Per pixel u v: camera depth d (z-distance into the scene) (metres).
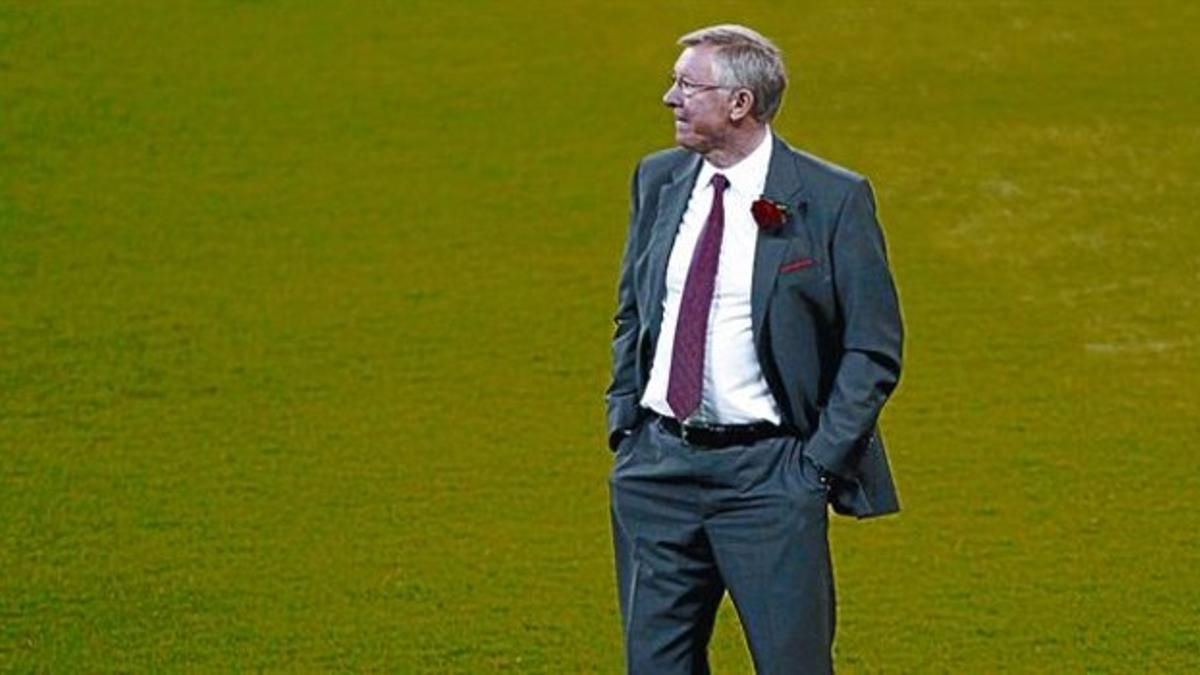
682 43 24.89
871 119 63.59
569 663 33.31
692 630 25.84
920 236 55.72
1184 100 64.56
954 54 68.38
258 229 56.72
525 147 62.31
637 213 26.02
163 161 61.47
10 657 33.56
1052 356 48.25
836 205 24.64
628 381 26.09
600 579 36.94
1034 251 54.75
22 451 43.38
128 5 72.88
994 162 60.38
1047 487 41.12
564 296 52.34
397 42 70.12
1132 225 56.28
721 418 24.83
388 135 63.25
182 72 67.69
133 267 54.19
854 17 71.25
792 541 24.72
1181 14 71.50
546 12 72.38
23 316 51.03
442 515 40.06
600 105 65.19
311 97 66.00
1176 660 33.25
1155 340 49.31
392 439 44.09
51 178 60.09
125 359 48.56
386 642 34.25
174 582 36.88
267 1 73.31
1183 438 43.66
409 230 56.66
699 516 25.19
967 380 46.88
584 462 42.81
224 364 48.31
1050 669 32.94
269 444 43.88
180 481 41.84
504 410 45.69
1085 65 67.44
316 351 49.06
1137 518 39.53
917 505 40.19
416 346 49.38
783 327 24.61
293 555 38.12
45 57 68.56
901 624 34.75
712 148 24.80
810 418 24.94
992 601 35.69
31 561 37.78
